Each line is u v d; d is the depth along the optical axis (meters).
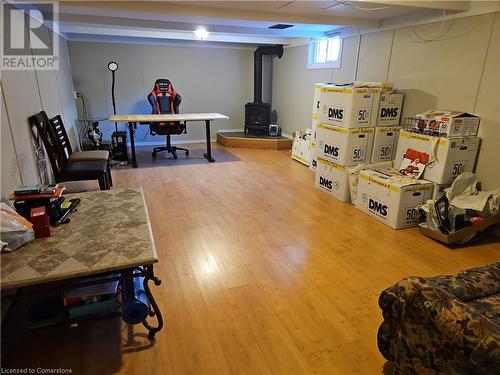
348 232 3.13
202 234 3.04
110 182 4.05
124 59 6.42
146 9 3.35
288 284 2.32
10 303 1.79
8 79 2.49
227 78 7.30
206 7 3.51
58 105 4.48
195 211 3.56
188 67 6.91
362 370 1.66
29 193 1.83
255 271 2.47
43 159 3.24
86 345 1.79
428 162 3.21
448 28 3.34
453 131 3.04
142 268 1.72
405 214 3.18
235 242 2.90
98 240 1.70
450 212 2.97
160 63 6.69
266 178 4.78
